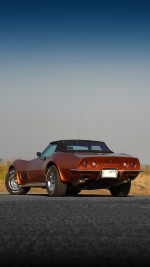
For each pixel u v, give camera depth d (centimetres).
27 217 1465
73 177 2762
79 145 2920
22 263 761
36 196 2792
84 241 980
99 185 2861
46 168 2909
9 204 2009
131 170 2828
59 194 2827
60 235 1067
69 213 1606
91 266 742
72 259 793
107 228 1200
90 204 2038
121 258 801
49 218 1438
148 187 4325
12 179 3269
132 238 1024
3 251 863
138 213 1617
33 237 1034
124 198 2534
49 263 761
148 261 776
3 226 1232
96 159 2762
